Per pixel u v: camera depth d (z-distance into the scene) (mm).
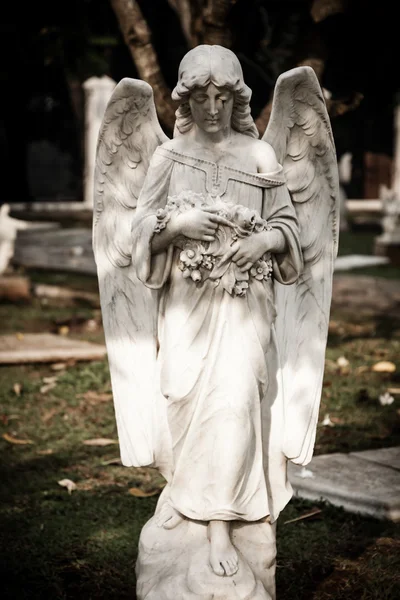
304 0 8297
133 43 7977
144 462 4754
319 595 5035
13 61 17672
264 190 4586
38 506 6242
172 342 4508
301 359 4773
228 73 4305
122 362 4828
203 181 4520
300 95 4539
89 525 5926
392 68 9172
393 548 5586
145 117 4672
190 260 4391
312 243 4730
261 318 4539
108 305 4852
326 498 6238
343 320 12648
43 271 17094
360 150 17078
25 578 5184
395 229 19547
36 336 11156
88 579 5219
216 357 4453
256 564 4535
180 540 4566
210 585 4312
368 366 9938
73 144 32750
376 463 6781
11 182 29531
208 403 4422
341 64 9258
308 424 4727
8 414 8297
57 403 8625
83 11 10516
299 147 4664
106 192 4797
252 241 4383
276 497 4688
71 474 6887
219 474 4375
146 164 4766
